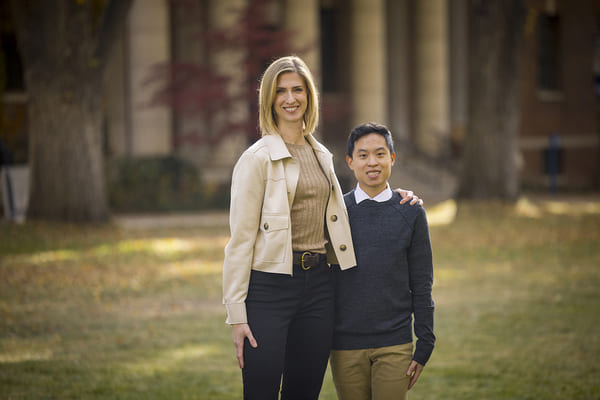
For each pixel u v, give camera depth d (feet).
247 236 16.47
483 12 90.99
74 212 73.36
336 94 131.75
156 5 100.99
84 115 73.72
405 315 17.63
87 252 59.67
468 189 93.56
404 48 137.49
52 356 30.68
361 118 122.11
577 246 63.16
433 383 27.07
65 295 43.73
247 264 16.39
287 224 16.51
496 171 92.53
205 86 96.12
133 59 101.71
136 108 101.81
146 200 96.43
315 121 17.67
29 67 72.74
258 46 98.78
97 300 42.52
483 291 45.29
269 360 16.33
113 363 29.78
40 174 73.20
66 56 72.02
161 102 95.81
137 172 98.02
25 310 39.60
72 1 71.77
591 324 36.14
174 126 112.27
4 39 104.01
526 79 143.74
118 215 91.97
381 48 122.93
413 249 17.69
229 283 16.40
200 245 64.90
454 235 70.18
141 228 76.48
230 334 34.96
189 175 101.81
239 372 28.76
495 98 91.81
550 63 150.82
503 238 68.08
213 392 26.03
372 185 17.72
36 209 73.31
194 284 47.62
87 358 30.48
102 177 76.02
